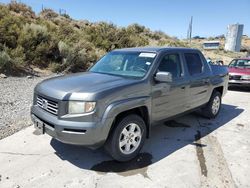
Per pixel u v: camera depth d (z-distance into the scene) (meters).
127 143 4.14
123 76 4.58
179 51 5.32
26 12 23.12
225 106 8.23
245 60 12.30
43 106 4.04
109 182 3.63
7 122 5.76
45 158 4.26
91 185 3.55
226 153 4.59
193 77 5.49
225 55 44.38
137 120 4.20
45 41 13.66
